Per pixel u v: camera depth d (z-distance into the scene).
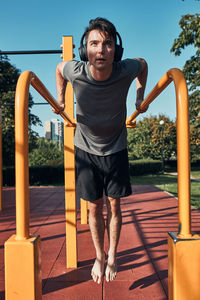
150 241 3.11
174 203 5.58
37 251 0.93
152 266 2.40
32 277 0.89
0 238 3.39
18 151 0.96
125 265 2.43
